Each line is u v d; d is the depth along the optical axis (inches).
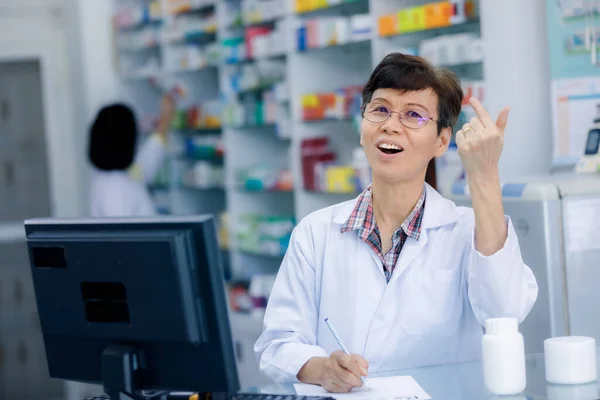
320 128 219.0
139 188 252.5
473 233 90.5
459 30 173.6
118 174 248.5
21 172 339.6
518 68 150.6
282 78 229.5
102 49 315.3
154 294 71.2
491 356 81.7
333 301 98.0
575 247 122.4
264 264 256.1
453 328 96.0
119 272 72.3
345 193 219.3
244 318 235.3
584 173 137.0
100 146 246.2
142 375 75.4
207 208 291.9
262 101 238.2
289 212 259.1
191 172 276.5
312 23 207.2
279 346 94.3
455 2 164.2
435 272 95.5
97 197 248.1
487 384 82.3
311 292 100.0
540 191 121.8
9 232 337.1
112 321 74.4
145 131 304.7
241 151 253.4
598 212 123.3
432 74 91.7
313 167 211.8
